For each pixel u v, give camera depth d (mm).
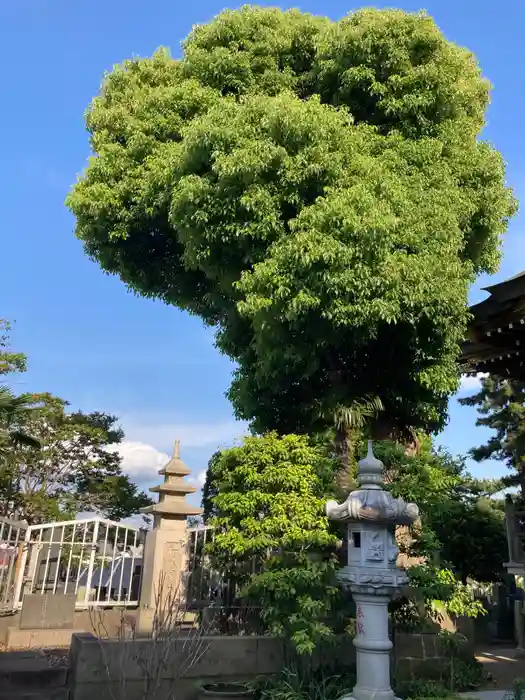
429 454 7988
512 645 12078
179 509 9406
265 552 6633
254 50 10422
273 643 6531
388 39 8953
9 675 6211
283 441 6785
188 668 5777
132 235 11039
